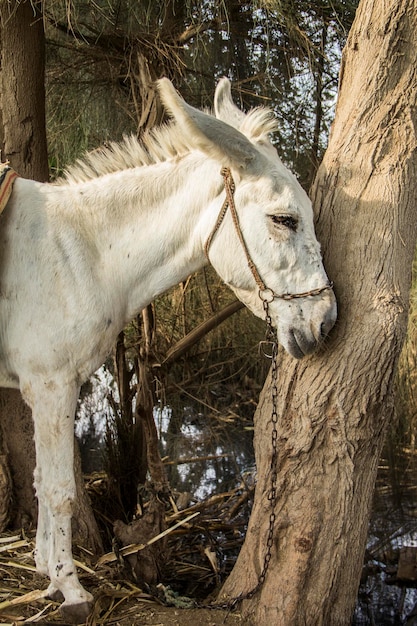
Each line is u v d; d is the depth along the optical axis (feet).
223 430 21.42
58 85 16.58
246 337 21.98
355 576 9.14
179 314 20.43
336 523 8.89
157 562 11.12
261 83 15.34
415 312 18.33
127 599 9.80
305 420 8.98
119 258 9.11
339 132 9.33
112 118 16.96
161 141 9.27
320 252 8.55
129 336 20.58
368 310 8.64
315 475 8.97
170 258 9.19
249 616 9.23
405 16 8.86
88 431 21.36
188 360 21.11
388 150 8.94
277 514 9.20
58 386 8.91
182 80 15.37
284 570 9.01
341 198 9.00
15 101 11.73
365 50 9.17
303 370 9.09
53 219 8.98
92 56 15.47
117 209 9.09
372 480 9.14
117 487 13.67
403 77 8.95
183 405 22.47
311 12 13.89
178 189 9.00
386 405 8.89
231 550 13.42
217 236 8.71
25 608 9.30
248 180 8.43
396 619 11.76
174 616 9.23
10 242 8.81
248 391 23.02
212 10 13.79
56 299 8.77
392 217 8.75
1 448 11.82
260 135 8.73
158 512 11.34
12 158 11.83
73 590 8.89
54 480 8.94
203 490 17.15
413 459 17.52
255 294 8.80
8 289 8.82
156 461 12.10
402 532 14.79
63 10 14.08
